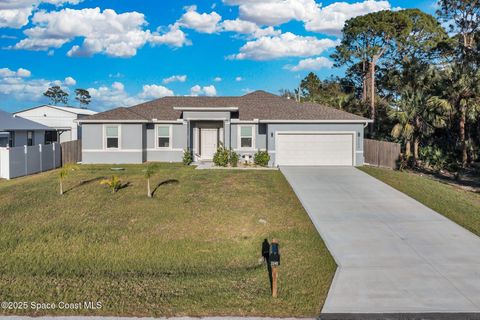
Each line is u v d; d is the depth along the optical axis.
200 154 27.08
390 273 8.91
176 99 30.08
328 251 10.38
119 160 26.19
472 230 12.15
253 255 10.31
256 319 6.93
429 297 7.72
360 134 24.80
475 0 38.50
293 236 11.61
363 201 15.59
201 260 10.04
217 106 27.02
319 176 20.52
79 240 11.48
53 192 16.53
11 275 9.01
